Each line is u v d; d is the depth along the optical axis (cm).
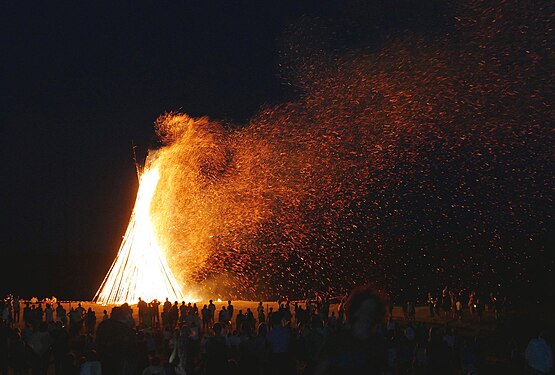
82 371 1827
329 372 712
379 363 716
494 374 3612
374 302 724
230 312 4550
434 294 8156
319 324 1628
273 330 1650
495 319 5397
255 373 1791
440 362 3086
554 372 2734
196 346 2720
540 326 4997
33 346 2688
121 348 1202
